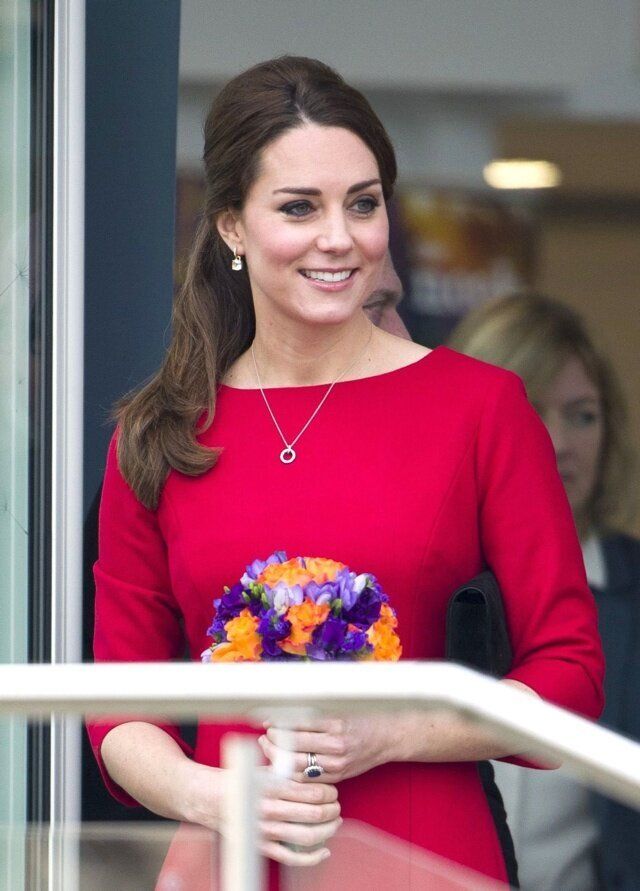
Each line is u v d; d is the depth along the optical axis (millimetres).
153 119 12531
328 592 8672
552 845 11664
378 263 9398
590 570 15594
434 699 5746
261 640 8672
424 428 9422
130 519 9898
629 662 14969
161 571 9906
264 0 19000
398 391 9570
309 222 9250
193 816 8781
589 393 16703
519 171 22078
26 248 12094
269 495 9445
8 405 12094
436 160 21766
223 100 9516
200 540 9500
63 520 12062
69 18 12016
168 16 12539
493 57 21328
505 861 9250
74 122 12078
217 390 9875
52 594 12055
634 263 22109
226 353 9961
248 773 6562
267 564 8906
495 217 21859
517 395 9531
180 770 8961
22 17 12031
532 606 9234
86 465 12328
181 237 14008
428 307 20953
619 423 16562
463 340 17516
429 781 8945
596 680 9188
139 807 9625
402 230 21547
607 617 15133
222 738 8984
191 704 5816
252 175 9344
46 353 12102
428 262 21375
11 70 12062
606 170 22359
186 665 5906
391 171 9539
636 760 5566
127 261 12508
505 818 9484
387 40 20719
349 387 9648
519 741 5824
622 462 16375
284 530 9344
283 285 9336
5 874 6719
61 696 5809
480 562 9445
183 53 18750
